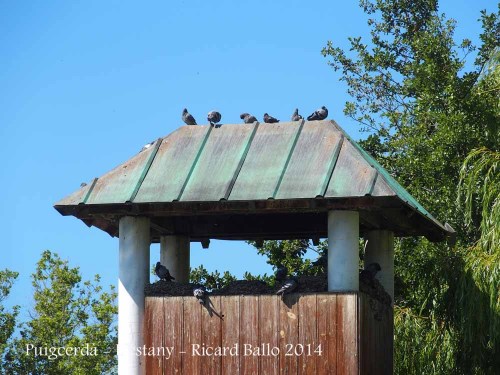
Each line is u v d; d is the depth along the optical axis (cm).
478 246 2289
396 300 2592
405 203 1667
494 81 2666
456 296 2278
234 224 1980
